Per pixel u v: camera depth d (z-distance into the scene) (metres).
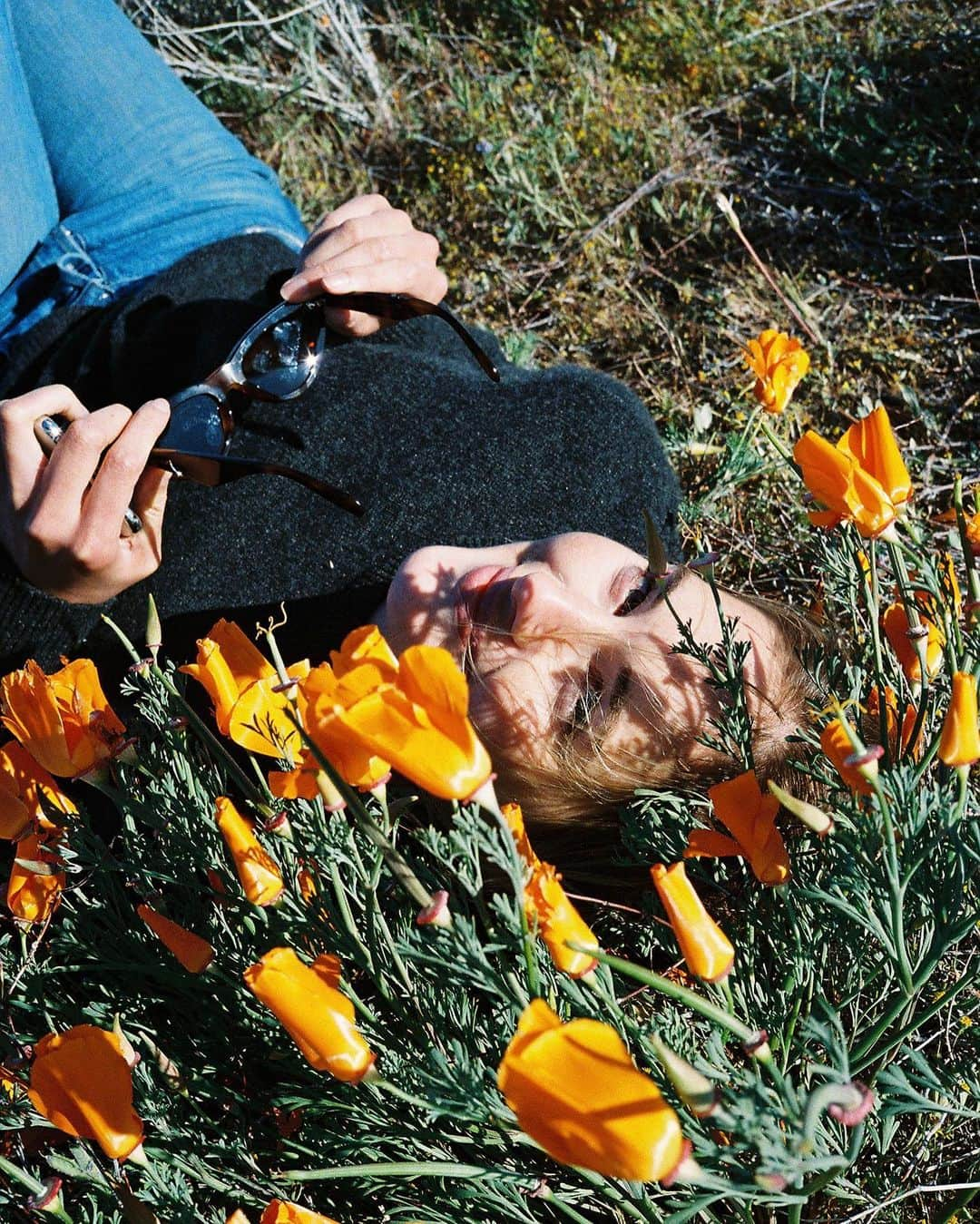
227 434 0.76
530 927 0.44
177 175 0.87
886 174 1.15
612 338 1.09
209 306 0.82
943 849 0.52
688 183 1.18
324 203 1.24
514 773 0.68
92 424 0.66
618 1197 0.49
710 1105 0.39
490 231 1.19
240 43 1.41
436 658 0.39
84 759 0.52
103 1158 0.56
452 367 0.84
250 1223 0.55
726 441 0.97
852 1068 0.51
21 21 0.87
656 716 0.65
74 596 0.71
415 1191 0.53
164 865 0.55
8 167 0.84
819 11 1.30
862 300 1.08
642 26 1.35
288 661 0.77
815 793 0.66
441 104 1.31
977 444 0.96
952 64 1.21
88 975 0.64
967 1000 0.62
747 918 0.58
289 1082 0.58
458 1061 0.46
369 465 0.79
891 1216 0.55
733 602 0.70
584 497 0.80
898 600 0.65
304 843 0.52
